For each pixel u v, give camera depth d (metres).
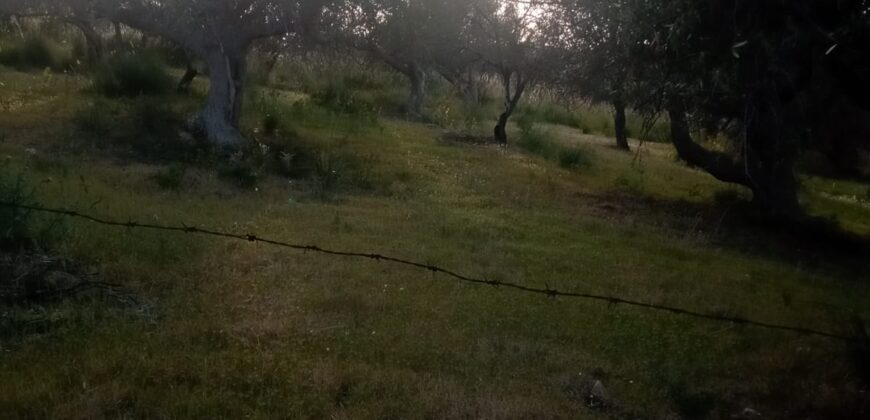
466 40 17.95
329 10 13.56
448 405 5.23
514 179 15.27
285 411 4.96
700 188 17.25
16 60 21.22
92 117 14.47
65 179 10.41
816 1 6.03
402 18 14.58
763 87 6.27
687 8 5.95
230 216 9.68
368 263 8.27
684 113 7.76
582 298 7.92
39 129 13.69
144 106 15.55
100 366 5.26
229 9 13.90
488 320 6.96
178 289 6.99
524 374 5.97
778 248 12.59
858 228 15.23
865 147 14.59
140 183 10.95
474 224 10.95
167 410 4.84
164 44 22.16
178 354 5.60
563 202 13.82
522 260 9.31
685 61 6.25
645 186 16.86
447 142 18.77
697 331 7.30
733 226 13.70
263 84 22.56
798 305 8.66
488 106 25.92
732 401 6.00
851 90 6.46
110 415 4.76
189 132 14.41
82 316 6.10
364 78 25.52
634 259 10.09
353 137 17.20
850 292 9.84
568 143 21.89
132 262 7.41
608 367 6.24
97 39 20.58
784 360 6.68
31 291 6.48
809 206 17.30
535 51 16.23
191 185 11.28
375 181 13.23
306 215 10.31
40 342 5.62
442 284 7.81
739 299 8.69
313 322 6.50
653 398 5.82
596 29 7.41
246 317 6.52
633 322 7.34
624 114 22.62
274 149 14.63
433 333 6.51
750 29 6.08
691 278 9.38
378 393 5.33
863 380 6.30
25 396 4.82
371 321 6.66
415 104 22.83
